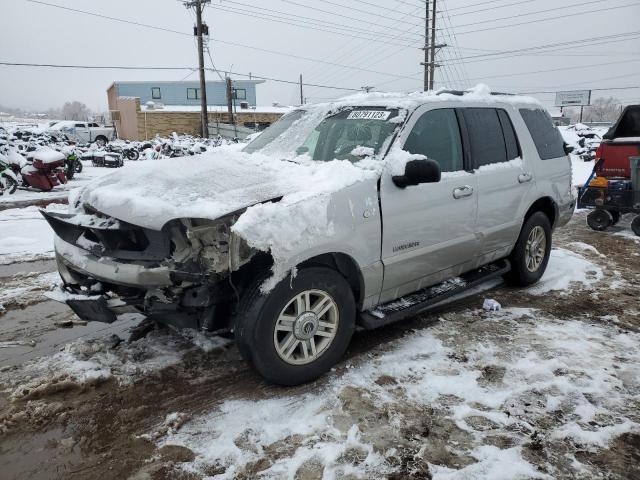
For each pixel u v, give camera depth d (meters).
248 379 3.50
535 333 4.21
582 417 3.08
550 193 5.34
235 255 2.93
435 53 41.59
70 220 3.44
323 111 4.54
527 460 2.72
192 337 4.04
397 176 3.64
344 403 3.19
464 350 3.90
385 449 2.79
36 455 2.75
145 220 3.09
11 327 4.32
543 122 5.57
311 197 3.24
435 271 4.18
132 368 3.57
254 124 42.44
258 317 3.11
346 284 3.49
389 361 3.72
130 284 3.14
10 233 7.71
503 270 4.93
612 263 6.31
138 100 39.78
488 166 4.57
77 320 4.46
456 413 3.10
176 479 2.58
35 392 3.25
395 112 4.03
